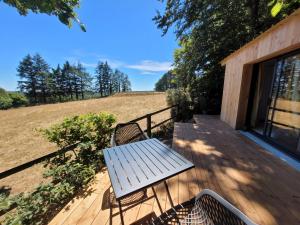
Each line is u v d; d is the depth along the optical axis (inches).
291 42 89.8
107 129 119.3
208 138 136.8
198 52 252.8
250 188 71.3
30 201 70.6
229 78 183.6
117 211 61.9
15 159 206.5
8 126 390.6
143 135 86.9
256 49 127.0
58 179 84.0
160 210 60.5
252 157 101.4
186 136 141.7
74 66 1772.9
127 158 56.7
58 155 96.7
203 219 37.9
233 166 90.4
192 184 74.4
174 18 245.1
